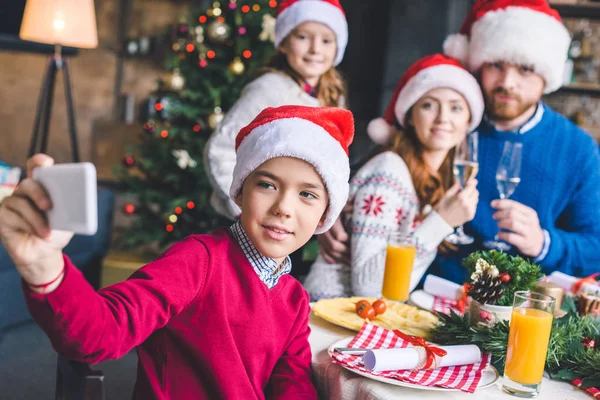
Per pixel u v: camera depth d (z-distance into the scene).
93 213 0.65
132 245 3.88
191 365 1.07
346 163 1.14
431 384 1.09
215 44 3.82
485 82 2.14
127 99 5.13
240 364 1.07
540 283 1.51
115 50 5.17
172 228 3.83
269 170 1.08
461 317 1.38
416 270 1.82
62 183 0.67
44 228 0.71
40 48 4.87
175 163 3.86
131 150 4.08
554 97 4.90
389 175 1.88
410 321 1.45
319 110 1.13
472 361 1.20
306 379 1.18
